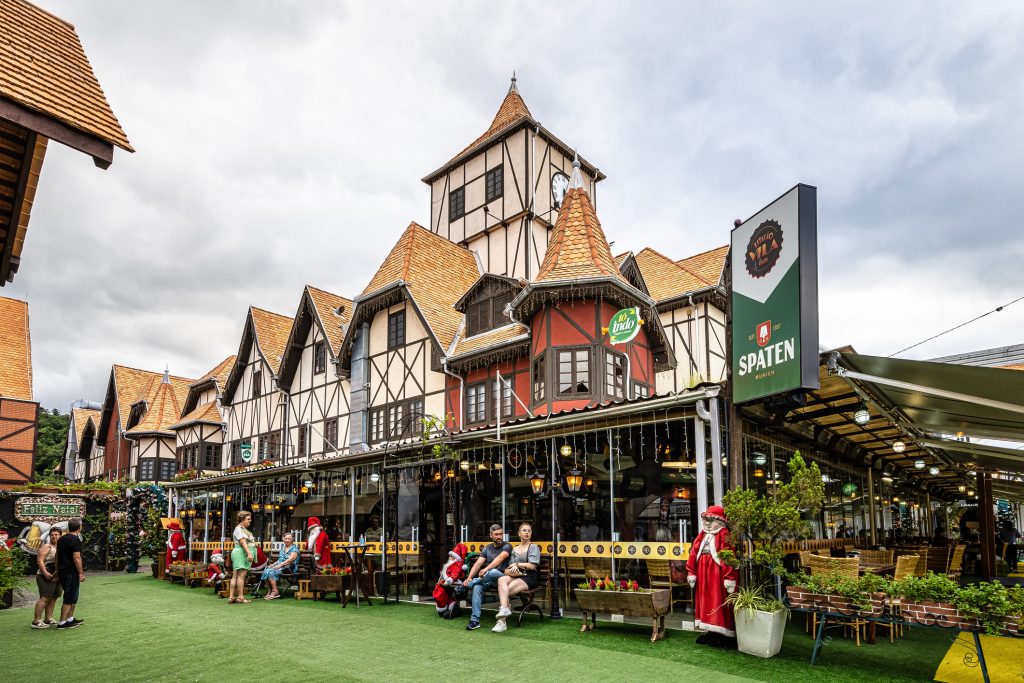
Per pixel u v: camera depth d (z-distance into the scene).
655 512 11.91
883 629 8.18
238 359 28.09
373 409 20.91
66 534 9.63
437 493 14.91
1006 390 7.02
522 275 22.06
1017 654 6.87
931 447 12.52
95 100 5.70
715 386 7.93
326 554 12.29
